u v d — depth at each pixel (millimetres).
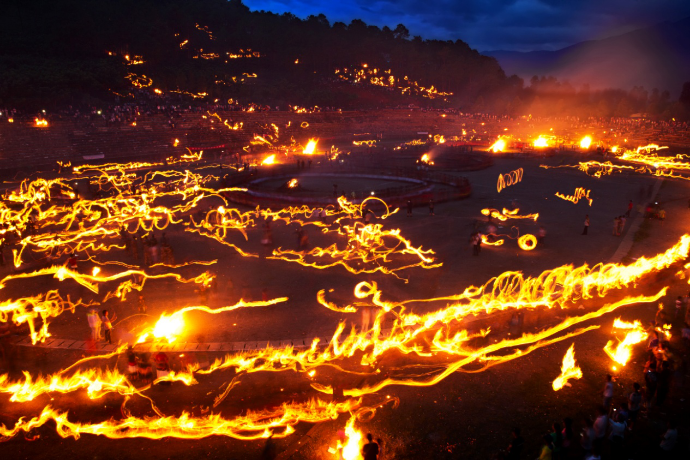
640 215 42844
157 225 40000
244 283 27219
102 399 16656
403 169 58969
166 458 13820
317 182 57094
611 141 108812
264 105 142125
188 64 168500
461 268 29344
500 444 14305
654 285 26484
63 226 39938
